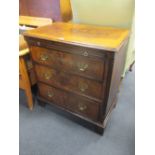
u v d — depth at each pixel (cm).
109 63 91
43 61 122
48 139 127
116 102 155
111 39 100
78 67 105
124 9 123
